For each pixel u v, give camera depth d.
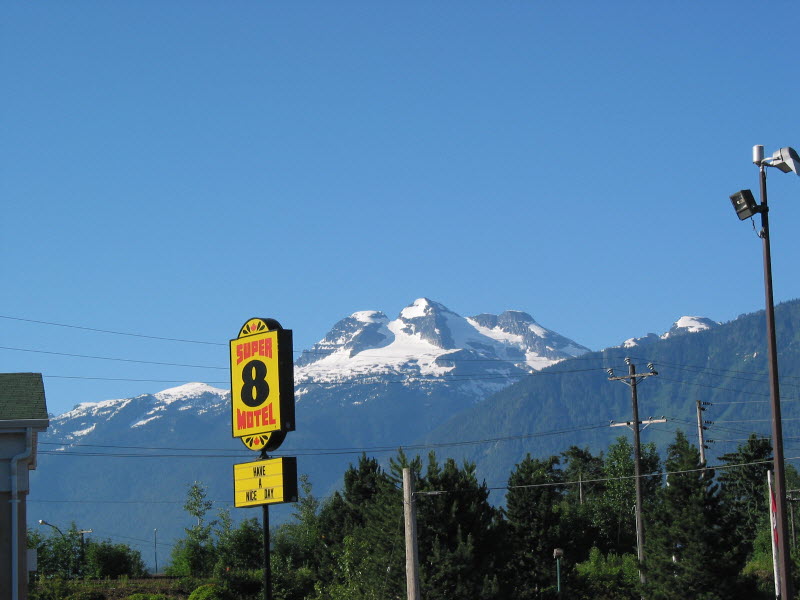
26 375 38.16
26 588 33.78
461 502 63.38
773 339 33.88
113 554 90.06
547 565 80.56
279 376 30.89
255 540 94.00
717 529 76.00
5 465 33.84
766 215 34.31
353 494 89.75
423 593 60.22
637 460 77.06
